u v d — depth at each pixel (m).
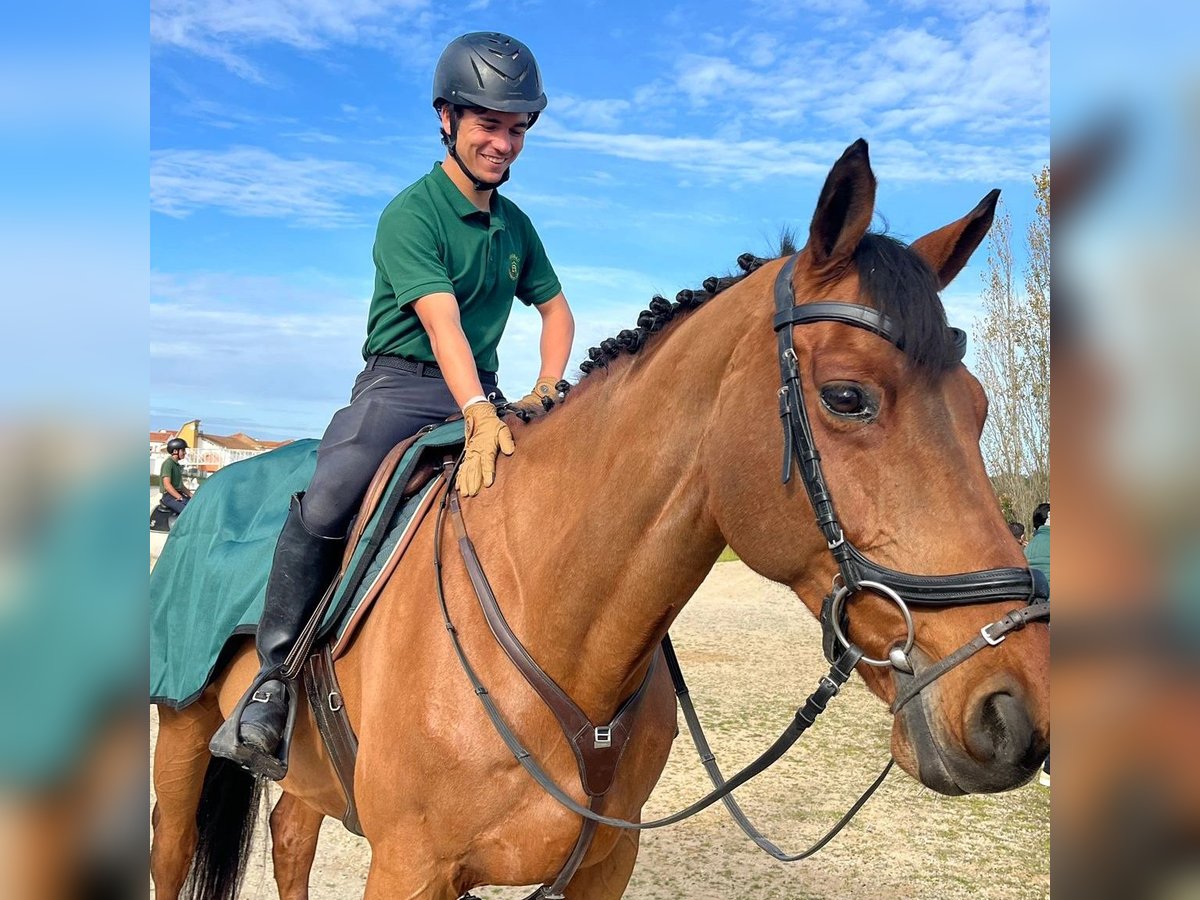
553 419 1.82
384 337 2.20
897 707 1.26
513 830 1.67
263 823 3.21
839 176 1.31
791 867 3.65
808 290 1.38
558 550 1.68
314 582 1.99
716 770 2.02
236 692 2.19
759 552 1.40
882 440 1.27
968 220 1.49
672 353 1.58
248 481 2.51
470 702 1.67
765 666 7.80
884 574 1.25
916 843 3.92
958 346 1.33
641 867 3.65
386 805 1.73
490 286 2.23
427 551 1.87
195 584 2.34
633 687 1.73
